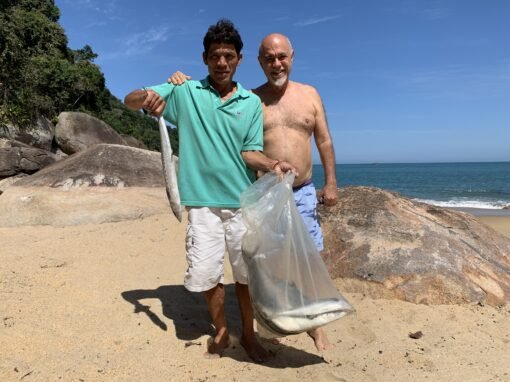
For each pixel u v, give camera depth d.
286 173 3.05
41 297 3.87
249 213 2.91
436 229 5.10
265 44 3.40
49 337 3.19
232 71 3.08
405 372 3.00
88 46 37.75
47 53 26.05
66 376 2.72
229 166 3.07
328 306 2.82
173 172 3.08
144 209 7.68
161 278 4.76
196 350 3.23
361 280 4.56
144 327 3.53
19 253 5.16
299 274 2.84
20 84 19.48
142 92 3.01
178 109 3.14
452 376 2.95
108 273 4.70
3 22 20.77
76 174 7.96
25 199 7.35
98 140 16.92
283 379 2.85
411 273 4.48
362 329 3.73
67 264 4.84
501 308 4.26
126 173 8.38
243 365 3.04
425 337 3.61
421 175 84.69
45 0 29.28
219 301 3.17
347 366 3.08
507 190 39.66
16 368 2.74
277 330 2.78
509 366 3.12
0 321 3.32
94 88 28.80
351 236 5.00
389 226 5.03
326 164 3.64
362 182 63.12
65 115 16.69
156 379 2.78
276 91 3.54
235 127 3.07
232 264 3.18
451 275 4.42
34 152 13.84
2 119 16.83
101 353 3.05
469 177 70.81
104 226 6.95
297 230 2.91
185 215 7.83
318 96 3.66
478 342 3.52
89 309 3.75
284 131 3.48
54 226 6.96
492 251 5.29
